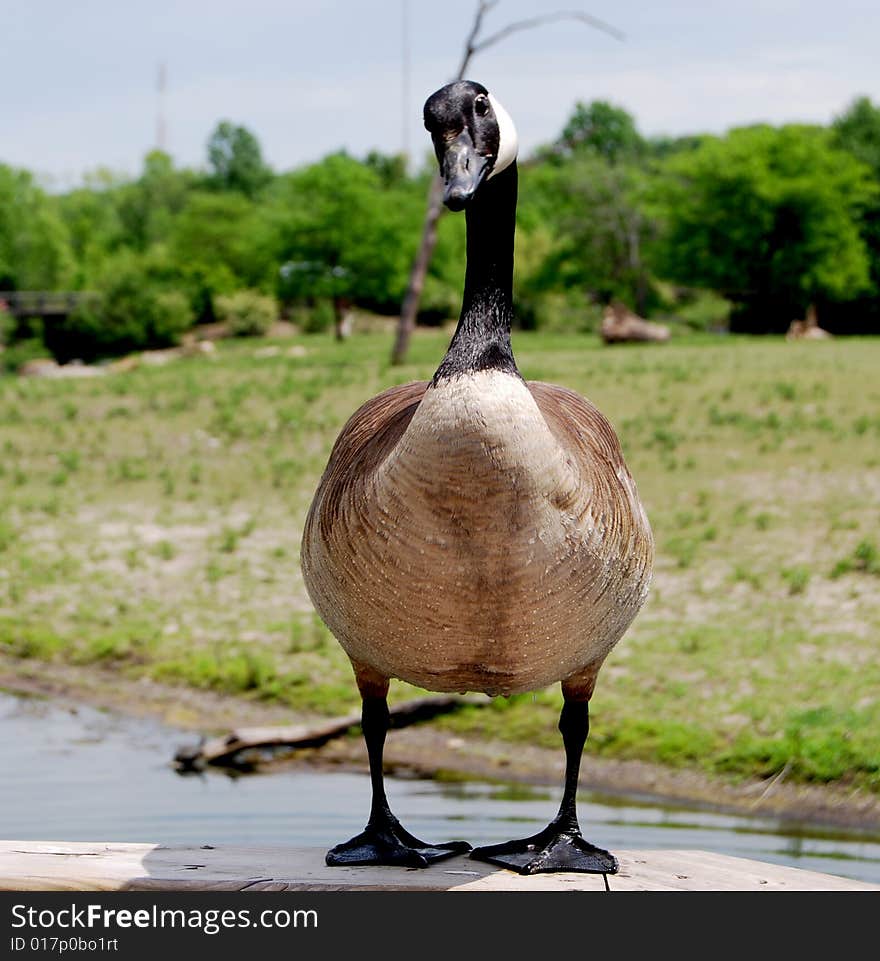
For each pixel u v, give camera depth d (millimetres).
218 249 77438
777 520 13219
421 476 3631
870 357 26406
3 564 13266
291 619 11461
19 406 22250
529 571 3717
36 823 7086
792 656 9562
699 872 4676
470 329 3771
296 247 57500
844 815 7184
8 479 17047
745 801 7457
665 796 7660
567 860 4566
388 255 57875
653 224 68125
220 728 9359
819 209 55344
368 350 35750
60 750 8805
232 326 70250
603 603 3957
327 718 9328
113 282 71062
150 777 8109
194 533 14359
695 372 22828
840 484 14414
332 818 7188
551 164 78312
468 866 4633
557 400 4621
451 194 3639
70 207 103688
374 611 3867
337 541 3881
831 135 65312
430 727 8969
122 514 15211
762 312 61344
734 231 56438
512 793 7746
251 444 18625
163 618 11609
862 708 8445
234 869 4570
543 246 72000
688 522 13258
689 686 9102
